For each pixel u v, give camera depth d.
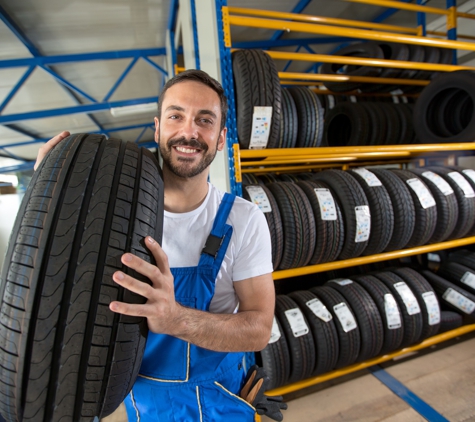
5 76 4.54
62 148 0.83
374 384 2.15
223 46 1.84
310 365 1.93
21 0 3.30
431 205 2.25
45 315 0.67
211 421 1.05
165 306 0.74
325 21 2.65
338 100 3.70
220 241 1.04
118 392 0.76
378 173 2.31
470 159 3.96
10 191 8.27
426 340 2.39
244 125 1.87
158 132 1.09
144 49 4.77
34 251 0.69
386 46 3.15
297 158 2.32
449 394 2.01
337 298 2.12
